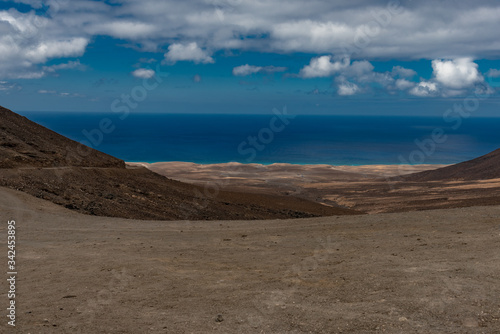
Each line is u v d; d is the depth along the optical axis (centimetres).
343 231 1393
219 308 666
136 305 698
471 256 909
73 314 655
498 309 580
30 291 800
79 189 2481
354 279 786
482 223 1320
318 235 1355
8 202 1912
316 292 726
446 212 1591
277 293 731
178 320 616
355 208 4872
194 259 1057
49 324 605
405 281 740
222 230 1568
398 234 1268
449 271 791
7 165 2462
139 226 1688
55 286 831
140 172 3797
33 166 2633
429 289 682
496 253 916
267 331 560
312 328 561
